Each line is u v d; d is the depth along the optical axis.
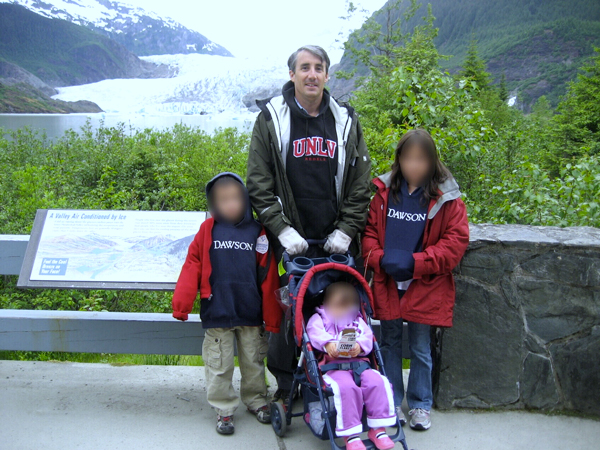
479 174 6.08
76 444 2.67
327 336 2.51
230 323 2.76
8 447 2.63
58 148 12.07
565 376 2.95
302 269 2.62
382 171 5.07
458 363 2.98
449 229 2.67
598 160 5.17
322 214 2.87
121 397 3.18
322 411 2.38
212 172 10.48
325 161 2.83
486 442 2.74
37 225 3.21
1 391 3.19
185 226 3.23
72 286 3.00
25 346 3.35
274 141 2.78
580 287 2.85
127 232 3.20
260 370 2.92
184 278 2.76
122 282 3.01
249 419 2.97
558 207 4.91
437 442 2.73
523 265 2.88
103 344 3.33
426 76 5.57
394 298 2.83
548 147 18.67
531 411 3.00
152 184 10.47
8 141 12.82
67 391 3.23
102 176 9.80
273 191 2.89
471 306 2.93
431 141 2.65
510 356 2.96
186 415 3.00
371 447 2.37
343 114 2.89
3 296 4.97
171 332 3.30
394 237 2.75
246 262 2.80
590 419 2.94
